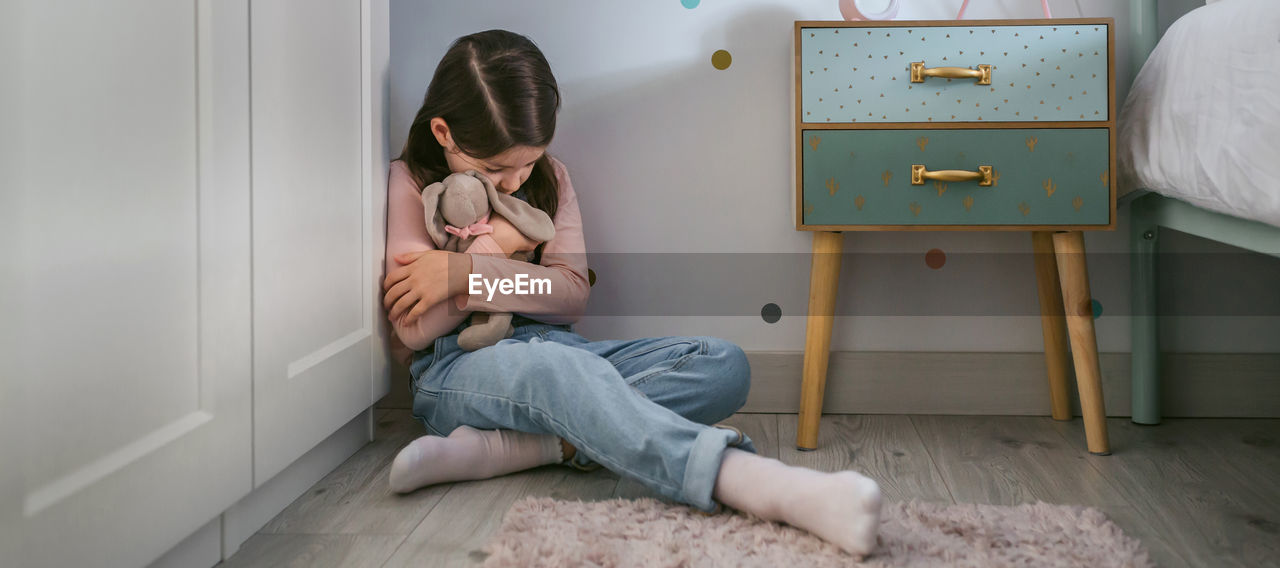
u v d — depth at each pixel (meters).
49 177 0.62
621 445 1.00
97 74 0.68
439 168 1.37
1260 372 1.54
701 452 0.95
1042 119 1.30
